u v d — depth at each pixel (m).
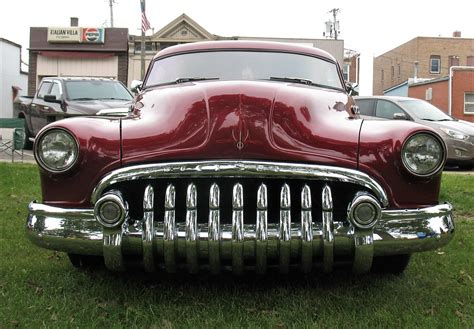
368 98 10.80
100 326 2.84
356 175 2.85
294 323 2.87
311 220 2.80
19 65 37.22
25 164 9.16
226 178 2.90
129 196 2.98
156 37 29.05
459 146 10.11
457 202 6.42
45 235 2.92
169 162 2.86
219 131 2.91
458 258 4.15
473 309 3.12
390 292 3.37
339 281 3.56
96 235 2.87
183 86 3.79
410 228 2.92
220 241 2.75
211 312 3.01
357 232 2.80
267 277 3.59
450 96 29.42
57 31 28.89
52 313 2.97
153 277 3.57
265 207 2.76
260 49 4.50
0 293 3.26
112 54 29.16
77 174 2.97
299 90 3.49
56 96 10.72
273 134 2.93
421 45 45.91
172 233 2.76
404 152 2.93
